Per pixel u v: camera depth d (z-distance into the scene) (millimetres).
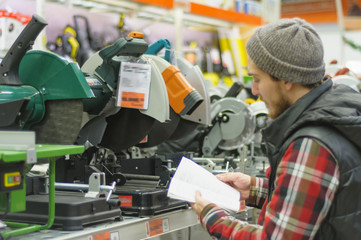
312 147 1359
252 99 4305
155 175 2270
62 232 1666
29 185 1915
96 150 2264
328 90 1505
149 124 2250
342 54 7273
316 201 1345
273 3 6289
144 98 2207
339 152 1354
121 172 2348
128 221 1877
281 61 1429
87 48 3975
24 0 3500
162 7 4352
